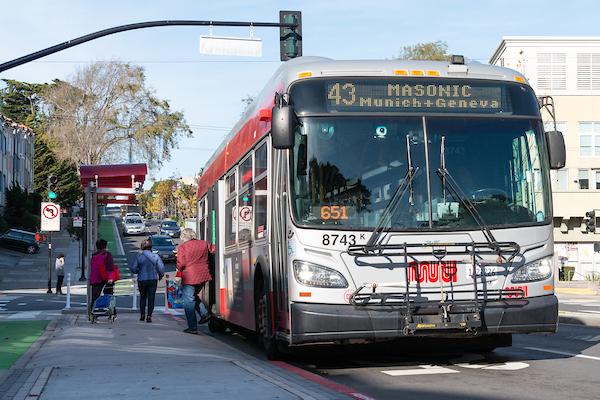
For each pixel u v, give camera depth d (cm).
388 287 1095
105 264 2105
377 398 939
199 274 1802
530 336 1750
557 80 6712
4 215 8506
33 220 8650
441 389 1002
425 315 1090
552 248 1150
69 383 1016
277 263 1193
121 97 9394
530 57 6719
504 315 1105
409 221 1115
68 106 9306
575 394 951
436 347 1299
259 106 1391
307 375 1093
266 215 1270
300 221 1108
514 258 1123
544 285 1133
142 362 1222
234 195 1619
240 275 1525
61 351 1377
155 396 911
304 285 1093
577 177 6581
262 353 1507
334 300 1088
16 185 8700
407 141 1139
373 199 1117
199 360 1249
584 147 6594
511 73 1193
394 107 1152
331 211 1109
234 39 2488
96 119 9306
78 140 9212
